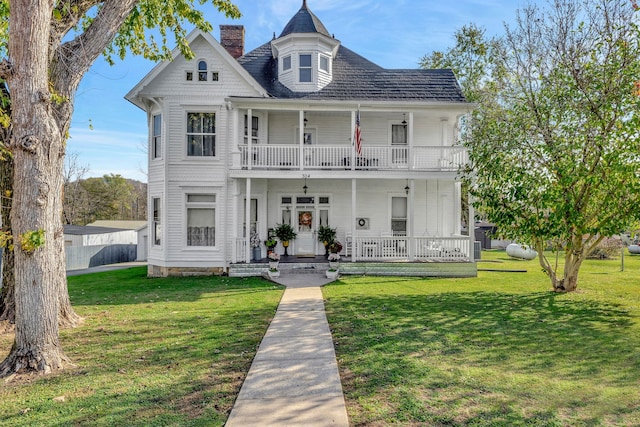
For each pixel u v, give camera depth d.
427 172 14.26
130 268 20.50
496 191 11.05
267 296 10.12
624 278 14.27
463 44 26.44
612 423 3.66
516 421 3.68
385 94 15.42
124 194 55.72
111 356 5.54
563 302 9.48
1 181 7.79
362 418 3.71
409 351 5.67
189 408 3.94
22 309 5.07
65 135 6.66
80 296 10.50
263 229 15.77
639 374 4.84
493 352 5.65
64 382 4.63
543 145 10.68
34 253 5.12
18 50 4.99
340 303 9.16
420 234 16.52
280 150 14.55
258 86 14.20
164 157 14.21
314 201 16.34
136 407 3.98
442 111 14.89
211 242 14.45
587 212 10.91
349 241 15.99
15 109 5.02
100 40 6.89
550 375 4.80
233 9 10.45
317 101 14.09
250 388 4.39
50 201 5.27
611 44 10.08
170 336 6.51
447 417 3.74
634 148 9.23
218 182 14.31
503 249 34.22
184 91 14.26
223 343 6.09
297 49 15.83
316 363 5.19
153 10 10.07
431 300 9.60
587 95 10.07
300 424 3.60
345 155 15.11
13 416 3.83
